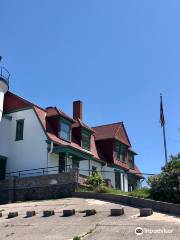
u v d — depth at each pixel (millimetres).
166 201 22062
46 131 35031
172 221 17562
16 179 31469
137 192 24844
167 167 23406
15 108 37125
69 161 36625
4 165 35750
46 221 19891
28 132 35750
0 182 31938
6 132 36500
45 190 29984
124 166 46000
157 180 22953
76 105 44406
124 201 23469
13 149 36000
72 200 26297
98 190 26984
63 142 36000
